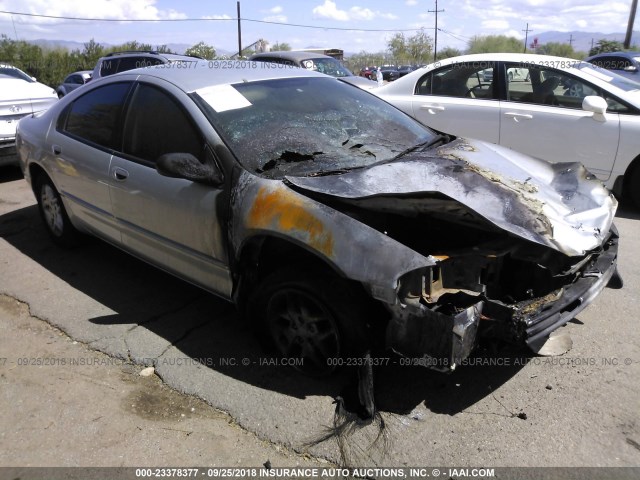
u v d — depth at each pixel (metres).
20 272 4.37
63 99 4.50
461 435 2.54
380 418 2.65
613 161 5.45
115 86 3.85
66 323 3.59
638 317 3.50
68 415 2.74
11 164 7.11
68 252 4.76
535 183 3.04
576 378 2.91
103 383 2.98
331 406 2.75
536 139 5.81
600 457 2.39
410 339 2.43
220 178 2.99
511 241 2.57
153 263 3.68
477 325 2.42
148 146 3.45
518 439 2.50
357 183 2.76
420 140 3.66
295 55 12.66
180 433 2.61
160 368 3.09
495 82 6.07
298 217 2.64
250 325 3.12
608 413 2.65
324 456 2.45
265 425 2.64
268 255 2.94
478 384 2.89
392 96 6.77
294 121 3.37
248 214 2.81
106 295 3.96
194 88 3.35
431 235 2.75
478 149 3.46
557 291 2.61
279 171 2.95
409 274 2.38
